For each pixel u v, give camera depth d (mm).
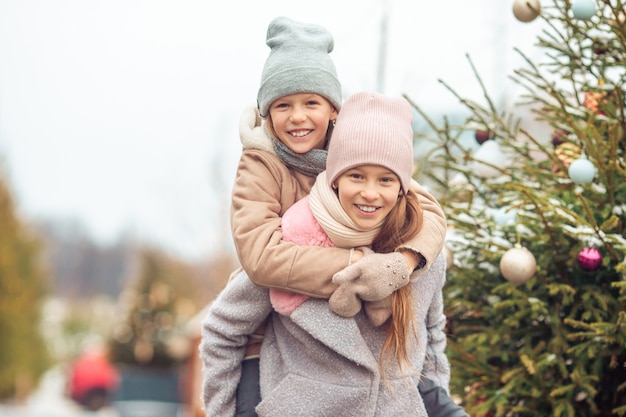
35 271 30078
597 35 3943
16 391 29891
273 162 2773
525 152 4098
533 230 3787
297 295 2715
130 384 20500
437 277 2875
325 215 2639
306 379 2738
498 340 4008
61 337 39938
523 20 4012
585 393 3805
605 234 3629
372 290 2584
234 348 2863
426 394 2930
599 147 3662
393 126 2588
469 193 4027
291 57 2691
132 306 23484
